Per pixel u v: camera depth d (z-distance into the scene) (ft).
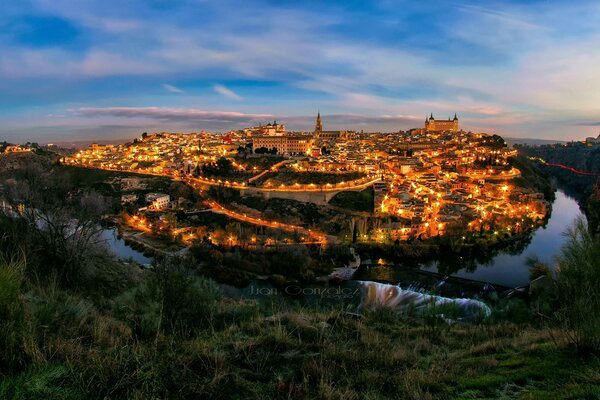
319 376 29.76
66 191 175.32
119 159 620.90
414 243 271.28
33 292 42.39
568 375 29.12
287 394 26.20
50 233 84.58
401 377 30.17
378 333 47.60
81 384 22.06
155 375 23.71
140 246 266.16
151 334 37.14
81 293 68.95
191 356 30.07
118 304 51.65
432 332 53.57
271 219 344.69
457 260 256.32
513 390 28.02
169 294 44.68
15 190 94.99
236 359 32.22
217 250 243.40
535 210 378.94
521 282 208.33
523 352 37.27
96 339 31.35
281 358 33.30
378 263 243.81
